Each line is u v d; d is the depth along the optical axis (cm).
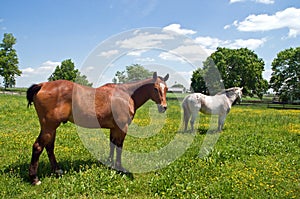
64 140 961
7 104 2203
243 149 871
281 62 5300
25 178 583
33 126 1268
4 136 998
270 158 795
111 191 537
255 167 698
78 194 521
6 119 1429
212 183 581
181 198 509
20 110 1853
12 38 6844
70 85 595
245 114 2281
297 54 5138
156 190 548
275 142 1010
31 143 907
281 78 5275
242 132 1240
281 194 529
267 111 2870
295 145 983
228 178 609
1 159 726
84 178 579
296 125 1549
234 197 516
